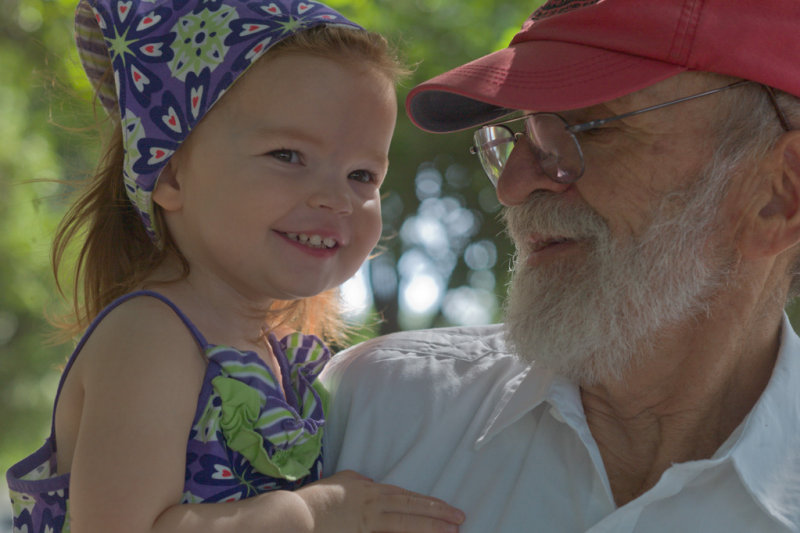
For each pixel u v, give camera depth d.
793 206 1.80
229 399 1.71
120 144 1.97
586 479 1.80
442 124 2.13
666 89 1.80
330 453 2.07
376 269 9.41
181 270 1.85
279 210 1.78
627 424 1.90
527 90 1.79
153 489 1.59
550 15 1.94
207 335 1.78
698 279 1.82
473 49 7.20
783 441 1.76
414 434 2.01
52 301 2.54
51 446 1.80
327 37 1.85
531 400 1.89
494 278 9.29
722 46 1.76
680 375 1.84
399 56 2.04
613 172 1.85
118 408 1.61
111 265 1.98
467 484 1.90
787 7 1.78
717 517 1.69
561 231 1.89
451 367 2.11
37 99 7.52
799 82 1.79
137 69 1.82
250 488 1.75
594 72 1.79
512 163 1.98
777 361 1.83
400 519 1.77
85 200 2.01
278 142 1.78
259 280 1.82
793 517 1.66
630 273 1.84
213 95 1.77
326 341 2.37
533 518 1.81
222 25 1.80
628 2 1.80
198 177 1.80
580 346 1.84
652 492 1.68
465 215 9.27
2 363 7.98
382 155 1.93
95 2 1.87
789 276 1.90
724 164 1.81
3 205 7.38
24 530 1.79
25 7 7.06
